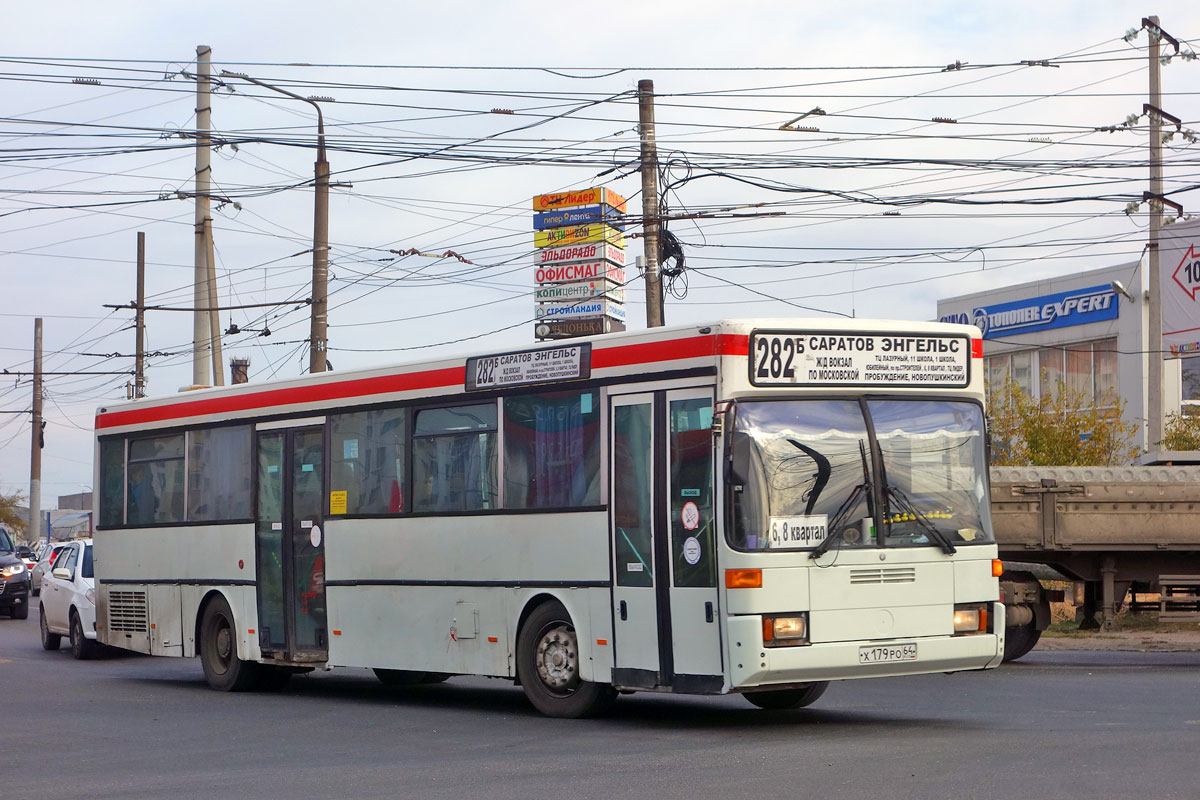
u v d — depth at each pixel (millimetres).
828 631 11344
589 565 12641
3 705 15594
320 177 27641
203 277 30172
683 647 11719
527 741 11625
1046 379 45281
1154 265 31109
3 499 87500
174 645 18031
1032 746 10398
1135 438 40906
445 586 14148
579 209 46250
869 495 11664
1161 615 19234
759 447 11430
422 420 14617
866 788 8758
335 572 15492
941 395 12188
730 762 10039
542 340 13492
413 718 13680
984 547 12078
